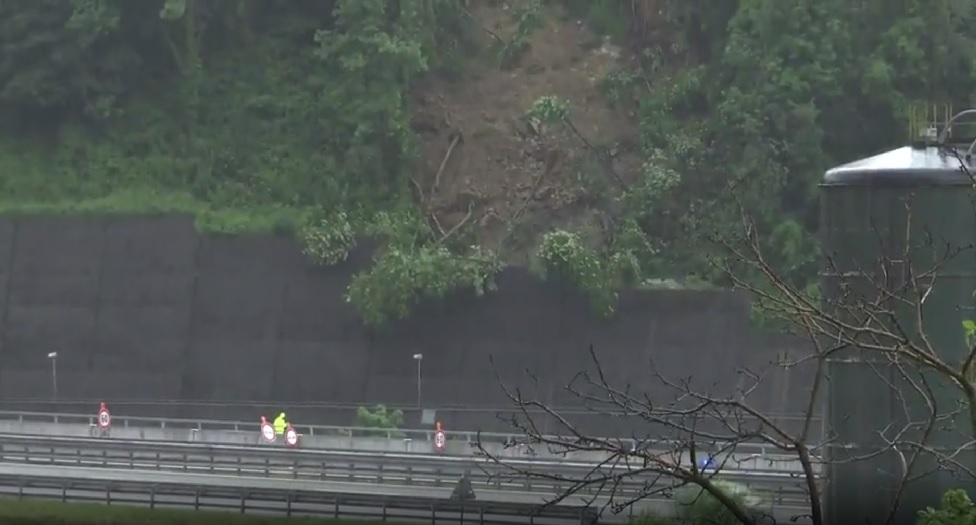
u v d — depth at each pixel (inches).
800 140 5689.0
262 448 4092.0
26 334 5984.3
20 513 3073.3
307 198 6156.5
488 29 6692.9
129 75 6574.8
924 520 1817.2
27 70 6476.4
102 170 6392.7
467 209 6200.8
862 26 5861.2
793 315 2110.0
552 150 6279.5
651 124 6181.1
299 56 6619.1
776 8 5846.5
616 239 5866.1
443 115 6417.3
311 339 5777.6
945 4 5816.9
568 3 6766.7
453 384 5615.2
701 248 5669.3
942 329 2363.4
